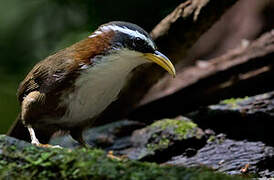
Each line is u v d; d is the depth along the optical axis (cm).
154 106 1377
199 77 1361
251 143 1098
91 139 1223
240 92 1352
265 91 1339
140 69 1270
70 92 882
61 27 1639
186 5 1238
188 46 1286
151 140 1151
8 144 705
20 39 1662
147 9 1566
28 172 671
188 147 1112
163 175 638
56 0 1653
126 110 1359
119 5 1582
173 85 1380
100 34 894
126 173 645
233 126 1159
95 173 650
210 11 1217
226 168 982
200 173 652
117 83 907
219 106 1219
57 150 699
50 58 917
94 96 892
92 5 1603
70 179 659
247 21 1722
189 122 1177
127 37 885
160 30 1255
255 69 1338
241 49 1409
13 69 1670
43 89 892
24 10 1673
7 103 1625
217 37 1739
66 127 954
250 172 958
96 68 879
